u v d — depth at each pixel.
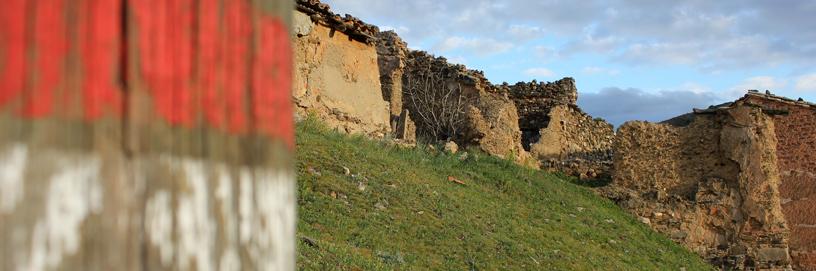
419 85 33.94
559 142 35.50
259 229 1.27
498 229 18.73
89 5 1.08
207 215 1.19
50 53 1.05
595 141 37.12
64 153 1.05
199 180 1.18
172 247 1.14
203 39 1.20
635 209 27.27
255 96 1.28
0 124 1.01
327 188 17.61
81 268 1.06
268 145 1.30
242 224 1.24
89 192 1.07
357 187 18.23
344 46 26.38
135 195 1.11
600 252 20.44
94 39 1.08
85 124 1.07
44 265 1.03
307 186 17.47
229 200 1.22
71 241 1.05
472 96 32.84
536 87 37.97
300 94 24.11
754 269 26.86
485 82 34.09
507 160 27.47
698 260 25.47
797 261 27.50
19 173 1.02
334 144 21.30
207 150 1.20
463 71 33.75
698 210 27.55
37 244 1.03
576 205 25.00
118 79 1.11
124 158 1.10
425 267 14.38
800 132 28.31
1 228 1.01
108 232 1.08
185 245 1.16
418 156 24.30
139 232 1.11
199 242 1.17
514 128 32.75
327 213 16.06
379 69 32.00
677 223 27.06
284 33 1.37
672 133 29.33
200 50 1.20
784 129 28.53
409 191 19.30
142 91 1.12
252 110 1.28
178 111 1.16
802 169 28.11
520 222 20.38
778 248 27.30
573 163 30.55
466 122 30.42
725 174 28.36
